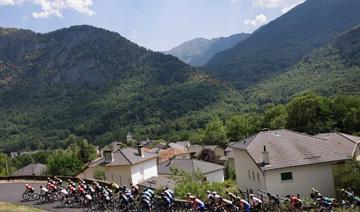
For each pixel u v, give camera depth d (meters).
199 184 39.78
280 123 97.75
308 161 41.47
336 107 85.81
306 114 87.25
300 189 41.19
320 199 26.86
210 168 71.50
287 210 26.47
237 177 51.00
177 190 37.03
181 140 167.25
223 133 128.88
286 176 41.25
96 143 197.00
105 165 54.03
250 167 45.25
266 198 39.69
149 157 57.84
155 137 186.00
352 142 52.59
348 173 39.94
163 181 53.72
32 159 141.38
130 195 27.03
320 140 45.00
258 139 45.97
